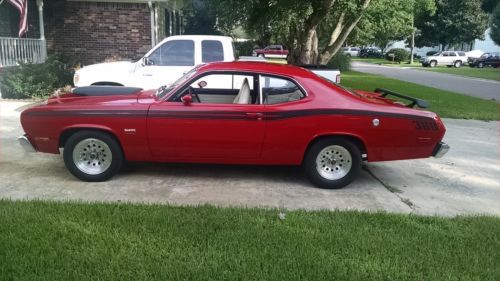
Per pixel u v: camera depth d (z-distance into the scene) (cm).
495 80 3066
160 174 628
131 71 980
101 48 1683
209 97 678
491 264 388
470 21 5884
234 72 584
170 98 577
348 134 571
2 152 712
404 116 574
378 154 586
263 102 577
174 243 399
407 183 641
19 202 486
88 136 573
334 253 394
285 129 568
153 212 465
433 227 461
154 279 343
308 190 586
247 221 452
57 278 339
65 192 544
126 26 1677
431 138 585
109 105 569
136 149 580
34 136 579
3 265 352
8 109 1087
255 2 1508
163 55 988
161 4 2003
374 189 605
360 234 432
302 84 579
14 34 1534
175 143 573
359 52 7694
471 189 626
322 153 585
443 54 4972
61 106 572
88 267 357
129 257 372
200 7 4212
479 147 888
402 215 489
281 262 372
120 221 440
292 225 448
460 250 410
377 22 2766
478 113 1302
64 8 1641
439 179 668
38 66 1310
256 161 588
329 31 2209
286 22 1590
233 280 345
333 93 578
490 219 494
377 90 707
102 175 583
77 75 973
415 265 379
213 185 590
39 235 405
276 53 4559
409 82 2503
